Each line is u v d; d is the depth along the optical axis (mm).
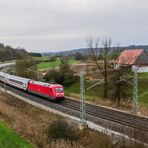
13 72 128500
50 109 56656
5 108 55906
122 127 40000
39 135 36562
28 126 41250
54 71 105438
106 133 37344
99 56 77000
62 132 37625
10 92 84188
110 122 43688
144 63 101500
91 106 56812
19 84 87500
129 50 106188
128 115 47625
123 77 60750
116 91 62312
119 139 33781
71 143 35406
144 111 51125
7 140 35188
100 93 81000
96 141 34562
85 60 84938
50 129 38094
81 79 42094
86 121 44281
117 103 59938
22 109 59719
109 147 32688
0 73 113500
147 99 72688
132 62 98875
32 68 116750
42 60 173250
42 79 107938
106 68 72062
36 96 75250
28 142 35344
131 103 60375
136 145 30844
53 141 34594
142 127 39875
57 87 65312
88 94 82250
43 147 33875
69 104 61156
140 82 86562
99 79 76500
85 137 36938
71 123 42938
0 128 40344
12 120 46406
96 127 40781
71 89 98125
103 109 53688
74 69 105500
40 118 49500
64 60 117125
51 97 65438
